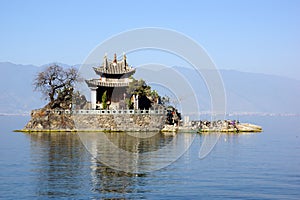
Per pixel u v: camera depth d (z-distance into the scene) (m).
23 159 58.56
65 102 104.56
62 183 44.16
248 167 54.53
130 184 44.38
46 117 101.88
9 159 58.53
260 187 43.41
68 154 63.44
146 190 42.03
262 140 91.88
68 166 53.44
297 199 39.31
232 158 62.44
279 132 123.19
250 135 105.19
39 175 47.75
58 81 104.75
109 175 48.44
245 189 42.59
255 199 39.25
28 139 85.19
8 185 43.09
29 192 40.56
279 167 54.66
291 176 48.72
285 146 79.75
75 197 39.31
